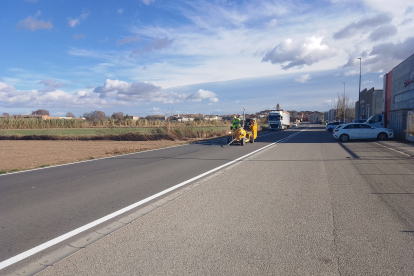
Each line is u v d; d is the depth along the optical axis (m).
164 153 17.64
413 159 13.59
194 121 50.56
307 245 4.45
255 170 11.23
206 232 5.01
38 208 6.54
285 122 62.28
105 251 4.34
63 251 4.38
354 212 6.02
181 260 4.02
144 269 3.79
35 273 3.76
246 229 5.13
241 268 3.79
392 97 34.31
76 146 25.27
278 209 6.27
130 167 12.30
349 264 3.87
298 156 15.50
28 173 11.21
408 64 29.05
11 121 50.22
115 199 7.26
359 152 16.88
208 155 16.31
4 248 4.51
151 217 5.86
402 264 3.87
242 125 23.97
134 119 52.28
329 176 9.89
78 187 8.62
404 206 6.38
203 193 7.76
